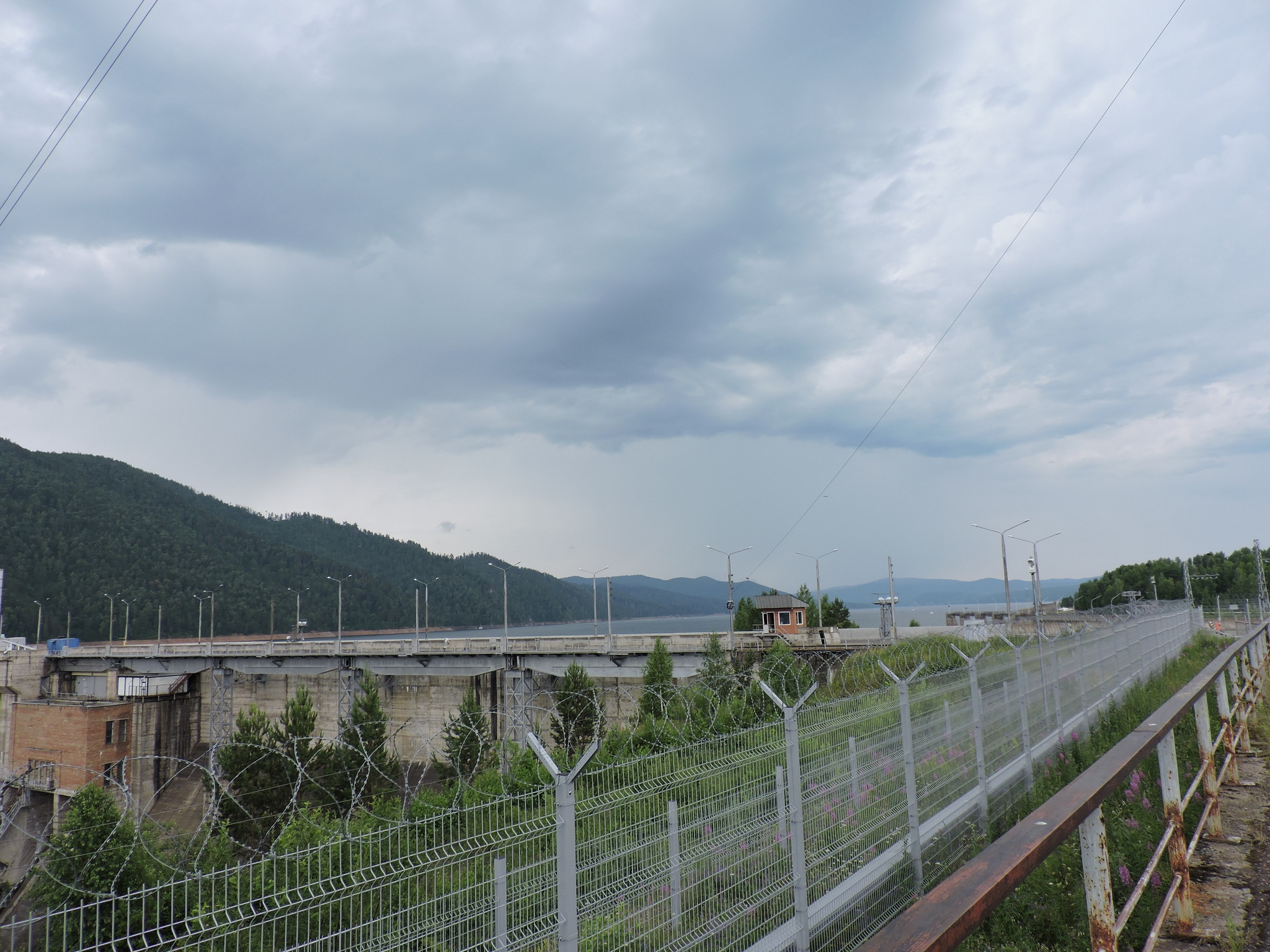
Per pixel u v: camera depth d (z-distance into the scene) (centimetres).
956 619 6731
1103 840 325
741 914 647
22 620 17088
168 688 8188
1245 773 916
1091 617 2400
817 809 767
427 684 6831
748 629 6675
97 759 3800
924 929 190
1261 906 543
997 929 672
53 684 8706
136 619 18650
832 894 753
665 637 5516
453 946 504
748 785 692
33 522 19762
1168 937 508
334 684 7438
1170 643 2841
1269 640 1569
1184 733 1203
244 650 7588
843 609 7894
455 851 551
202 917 458
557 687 6231
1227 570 10900
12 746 3991
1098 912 320
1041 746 1360
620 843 590
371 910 493
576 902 523
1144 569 12306
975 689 1140
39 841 581
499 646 6219
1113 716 1659
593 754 528
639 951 568
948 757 1038
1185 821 764
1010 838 259
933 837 937
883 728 891
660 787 625
